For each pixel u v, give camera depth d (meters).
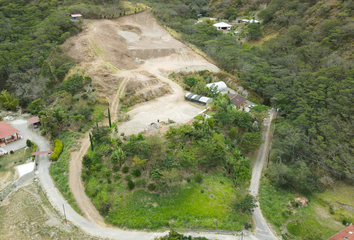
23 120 78.75
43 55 95.56
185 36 119.75
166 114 72.88
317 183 60.00
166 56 105.81
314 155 65.12
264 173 63.91
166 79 90.88
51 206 48.91
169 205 49.44
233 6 174.12
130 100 77.75
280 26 129.12
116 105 75.88
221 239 45.06
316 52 96.94
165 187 52.22
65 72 86.50
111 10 125.12
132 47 105.06
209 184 55.00
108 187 50.62
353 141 62.09
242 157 62.38
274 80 91.19
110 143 59.59
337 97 72.31
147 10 136.25
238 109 84.50
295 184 59.28
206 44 114.88
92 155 57.81
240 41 129.62
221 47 112.19
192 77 92.25
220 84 94.31
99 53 95.38
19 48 99.31
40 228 43.72
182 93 85.69
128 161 55.22
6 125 70.00
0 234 42.22
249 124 71.81
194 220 47.44
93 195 50.50
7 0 127.44
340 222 51.22
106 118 71.50
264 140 74.62
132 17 129.38
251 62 103.56
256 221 51.12
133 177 52.84
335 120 67.06
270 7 138.25
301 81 87.06
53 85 86.44
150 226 45.78
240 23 153.88
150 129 64.75
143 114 72.75
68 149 62.22
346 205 54.16
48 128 68.88
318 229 49.59
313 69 96.19
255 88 91.81
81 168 57.38
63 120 69.25
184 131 60.09
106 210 47.41
